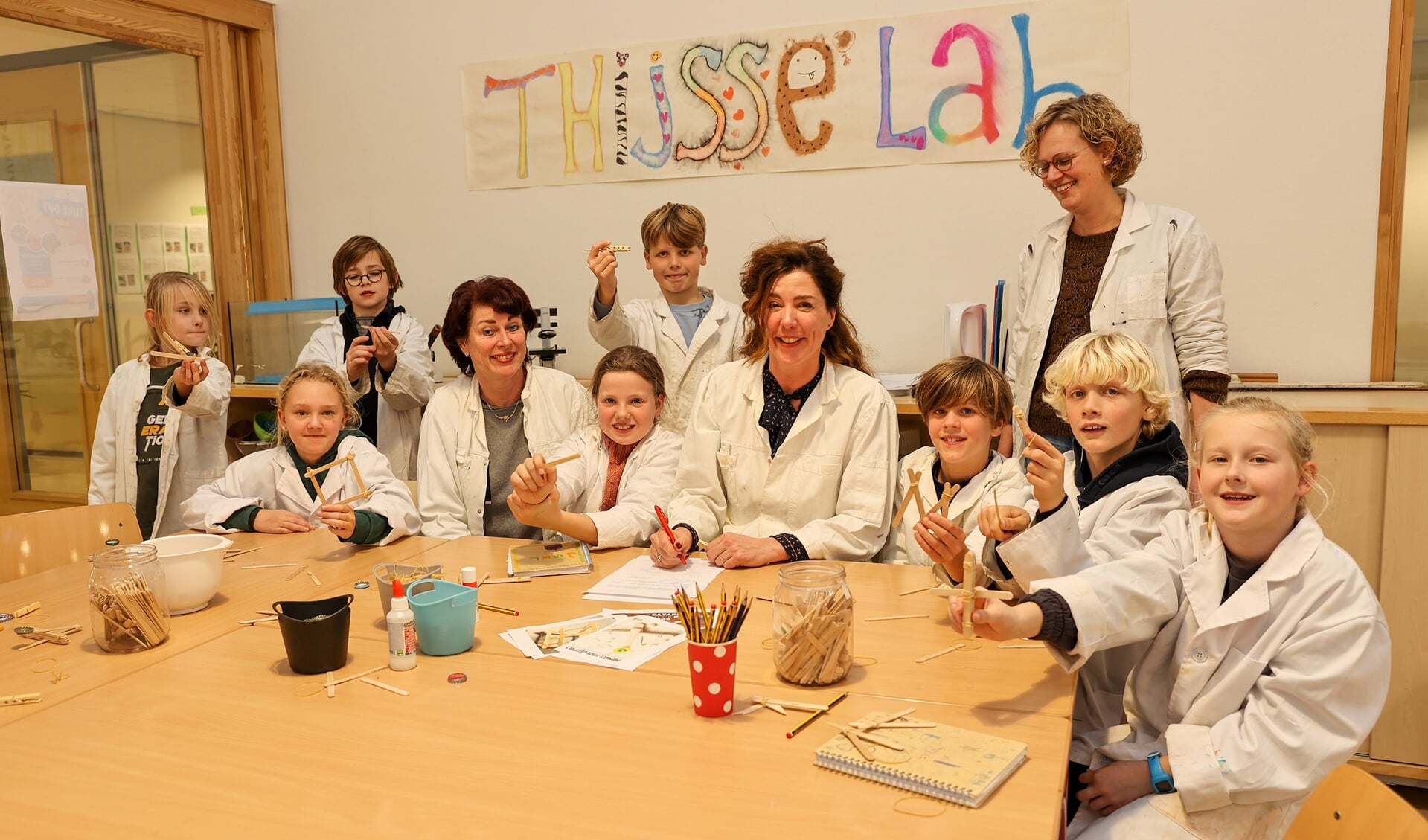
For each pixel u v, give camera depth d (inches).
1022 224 121.6
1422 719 89.2
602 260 106.0
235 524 88.2
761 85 131.0
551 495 75.8
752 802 40.6
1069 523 55.7
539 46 142.3
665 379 117.7
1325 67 107.5
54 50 130.4
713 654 47.7
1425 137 106.0
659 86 136.2
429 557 79.0
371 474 88.0
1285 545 54.1
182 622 64.7
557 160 143.3
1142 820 52.1
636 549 80.9
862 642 59.2
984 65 120.3
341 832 38.7
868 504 79.4
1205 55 111.7
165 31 143.7
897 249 127.6
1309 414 90.4
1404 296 108.7
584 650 58.2
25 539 84.2
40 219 130.2
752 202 133.8
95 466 116.6
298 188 160.2
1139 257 91.8
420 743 46.4
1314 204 109.5
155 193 145.0
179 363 116.2
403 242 154.6
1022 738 46.1
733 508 84.7
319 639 54.6
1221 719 53.6
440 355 154.5
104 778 43.6
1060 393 73.1
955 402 77.1
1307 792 49.8
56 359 133.2
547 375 97.3
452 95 148.4
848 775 42.8
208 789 42.4
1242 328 113.6
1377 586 90.5
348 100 154.9
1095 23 115.3
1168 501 65.3
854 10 125.6
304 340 140.3
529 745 46.0
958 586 62.3
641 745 45.9
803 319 76.9
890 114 125.3
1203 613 55.0
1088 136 90.3
